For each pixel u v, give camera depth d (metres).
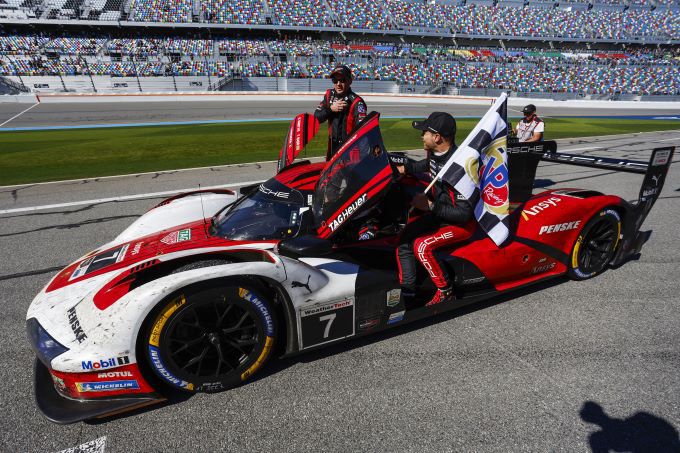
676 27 49.69
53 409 2.17
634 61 43.47
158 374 2.27
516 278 3.47
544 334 3.02
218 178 8.20
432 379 2.57
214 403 2.41
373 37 44.81
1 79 30.39
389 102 32.34
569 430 2.18
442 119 2.71
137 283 2.35
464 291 3.24
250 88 34.91
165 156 11.01
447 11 47.16
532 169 4.13
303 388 2.52
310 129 4.25
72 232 5.34
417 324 3.18
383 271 2.91
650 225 5.29
